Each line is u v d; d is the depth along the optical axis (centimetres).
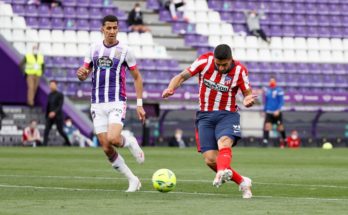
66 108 8525
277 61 10238
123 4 10038
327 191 3334
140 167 4969
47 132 8188
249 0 10569
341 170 4788
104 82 3284
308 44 10562
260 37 10344
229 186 3528
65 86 9069
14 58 8425
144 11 10075
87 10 9675
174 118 8744
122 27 9788
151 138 8706
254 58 10219
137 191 3228
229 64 2980
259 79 10056
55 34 9388
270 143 9075
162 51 9788
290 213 2419
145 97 8956
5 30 9194
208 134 3034
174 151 7244
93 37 9525
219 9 10394
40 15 9431
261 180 3978
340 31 10788
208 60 3003
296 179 4050
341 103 9569
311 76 10262
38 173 4306
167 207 2564
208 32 10194
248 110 9100
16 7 9375
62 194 3050
